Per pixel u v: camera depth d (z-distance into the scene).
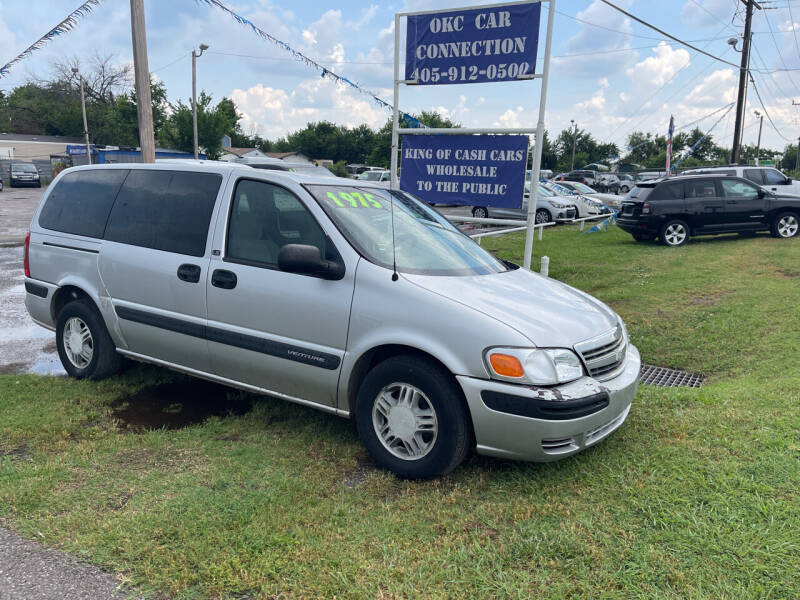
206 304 4.16
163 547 2.76
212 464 3.61
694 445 3.70
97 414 4.41
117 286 4.66
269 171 4.18
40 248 5.24
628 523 2.93
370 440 3.58
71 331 5.13
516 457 3.24
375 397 3.54
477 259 4.24
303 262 3.56
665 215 14.05
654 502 3.09
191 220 4.35
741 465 3.40
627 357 3.83
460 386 3.27
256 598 2.46
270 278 3.88
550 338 3.27
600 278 10.27
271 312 3.86
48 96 65.62
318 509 3.09
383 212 4.21
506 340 3.18
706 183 14.32
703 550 2.70
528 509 3.08
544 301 3.70
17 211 23.20
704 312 7.77
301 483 3.37
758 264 11.05
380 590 2.49
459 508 3.13
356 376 3.67
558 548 2.75
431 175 7.87
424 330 3.34
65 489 3.29
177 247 4.37
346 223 3.87
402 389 3.47
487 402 3.18
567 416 3.14
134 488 3.30
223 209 4.21
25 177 41.28
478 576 2.58
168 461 3.65
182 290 4.27
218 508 3.09
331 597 2.46
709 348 6.52
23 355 6.11
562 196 21.09
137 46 9.42
